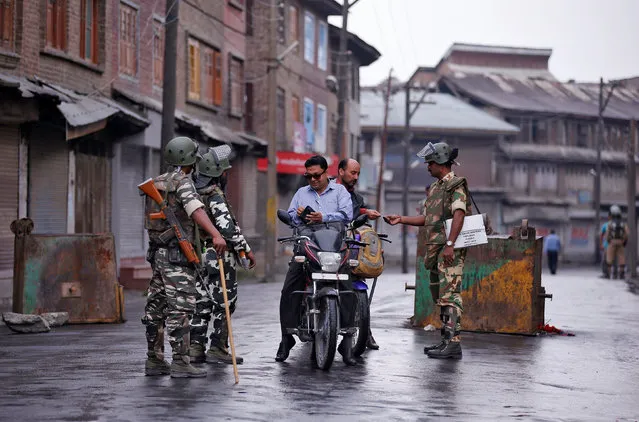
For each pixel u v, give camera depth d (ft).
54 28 69.21
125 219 84.02
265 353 33.76
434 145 34.65
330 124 174.91
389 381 27.96
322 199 32.48
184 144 27.48
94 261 45.98
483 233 33.68
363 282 33.22
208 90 111.55
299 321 31.37
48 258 45.42
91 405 23.29
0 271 59.77
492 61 271.90
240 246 30.17
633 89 288.92
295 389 26.11
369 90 247.50
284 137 146.61
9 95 57.11
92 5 76.43
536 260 42.37
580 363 33.55
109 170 79.41
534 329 42.14
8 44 62.08
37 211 65.41
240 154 123.75
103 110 66.39
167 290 27.22
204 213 26.84
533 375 30.25
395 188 224.33
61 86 69.10
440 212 34.40
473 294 42.63
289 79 148.87
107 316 45.91
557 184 252.62
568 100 266.16
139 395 24.72
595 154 260.21
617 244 116.16
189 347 28.37
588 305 63.67
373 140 224.33
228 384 26.71
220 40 114.52
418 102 181.78
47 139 66.80
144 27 88.22
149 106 81.51
